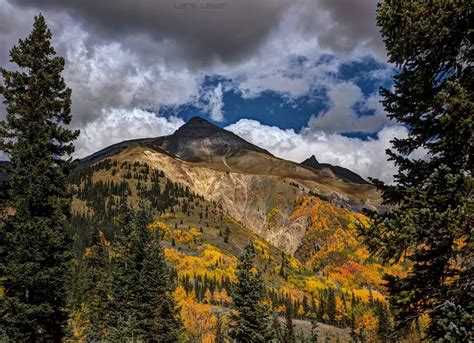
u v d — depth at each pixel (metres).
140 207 43.66
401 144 11.80
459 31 10.46
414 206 9.91
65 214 22.38
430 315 10.14
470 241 9.06
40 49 22.67
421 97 11.53
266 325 34.25
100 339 42.53
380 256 10.28
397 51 11.08
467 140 9.88
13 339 19.67
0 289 20.91
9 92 21.61
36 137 21.28
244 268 35.19
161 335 38.19
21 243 19.83
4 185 21.16
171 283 41.72
